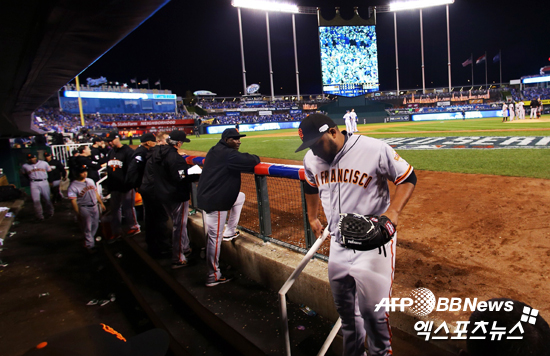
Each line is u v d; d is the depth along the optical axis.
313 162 1.85
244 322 2.64
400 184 1.66
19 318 3.54
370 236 1.42
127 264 4.66
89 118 43.34
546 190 4.62
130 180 4.84
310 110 53.31
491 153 8.55
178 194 3.77
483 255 2.83
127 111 50.91
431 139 13.91
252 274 3.41
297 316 2.68
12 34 2.53
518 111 25.42
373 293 1.62
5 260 5.28
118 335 1.07
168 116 50.12
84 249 5.70
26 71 3.82
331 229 1.86
